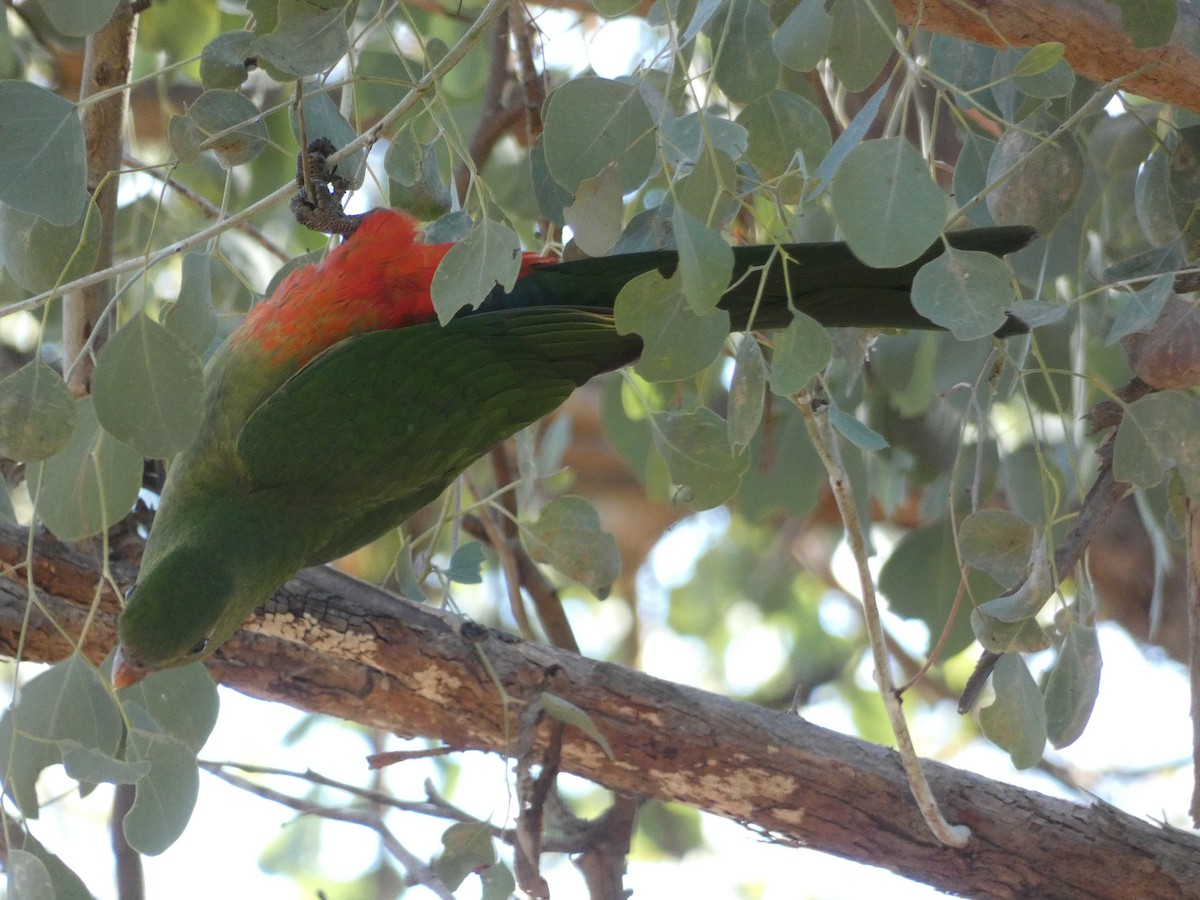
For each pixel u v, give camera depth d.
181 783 5.92
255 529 6.46
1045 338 8.32
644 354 5.16
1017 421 10.16
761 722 6.63
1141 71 5.82
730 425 5.14
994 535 6.12
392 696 6.64
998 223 6.44
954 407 8.90
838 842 6.65
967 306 4.90
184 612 6.12
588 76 5.59
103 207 6.88
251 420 6.51
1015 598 5.84
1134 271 6.68
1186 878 6.50
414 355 6.66
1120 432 5.96
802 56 5.41
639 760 6.63
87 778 5.43
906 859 6.62
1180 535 7.95
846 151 5.18
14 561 6.53
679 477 6.45
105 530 5.88
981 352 8.77
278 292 6.85
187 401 5.36
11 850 5.52
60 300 8.84
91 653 6.57
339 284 6.77
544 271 7.08
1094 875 6.52
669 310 5.11
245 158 6.12
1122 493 6.47
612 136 5.56
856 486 9.01
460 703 6.61
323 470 6.54
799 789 6.59
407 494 6.94
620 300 5.12
